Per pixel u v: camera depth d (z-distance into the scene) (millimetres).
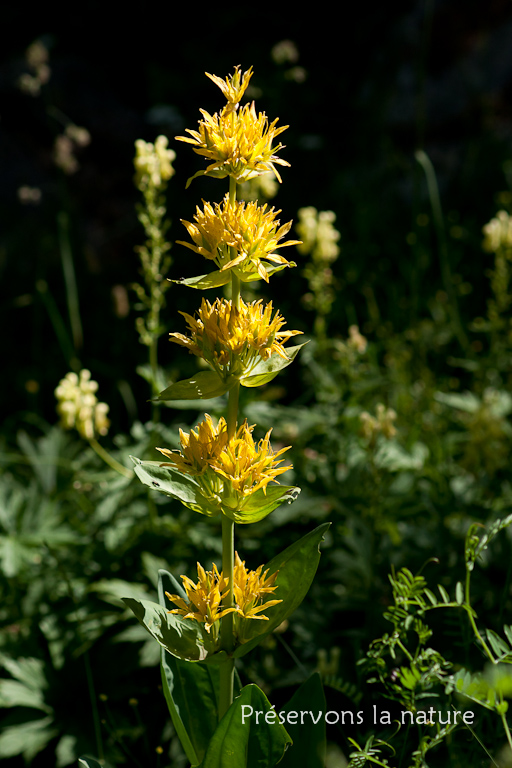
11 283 5676
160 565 2607
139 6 7434
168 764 2223
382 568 2564
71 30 7449
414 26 7051
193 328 1493
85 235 6301
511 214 5441
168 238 6035
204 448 1471
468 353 4055
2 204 6258
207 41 7527
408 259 5508
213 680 1694
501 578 2475
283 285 5211
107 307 5504
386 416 2684
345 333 4887
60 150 4070
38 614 2648
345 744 2084
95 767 1540
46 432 3957
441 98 6781
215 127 1457
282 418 3344
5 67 6738
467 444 3332
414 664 1569
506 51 6734
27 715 2352
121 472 2801
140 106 7391
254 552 2766
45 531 2949
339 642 2426
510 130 6434
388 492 2914
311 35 7574
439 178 6395
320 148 6664
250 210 1452
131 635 2428
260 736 1467
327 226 3471
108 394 4816
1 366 5215
